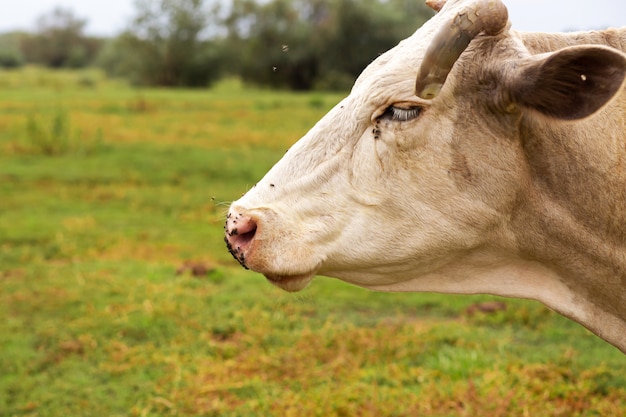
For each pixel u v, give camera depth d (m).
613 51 2.43
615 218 2.91
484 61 2.78
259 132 20.39
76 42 87.19
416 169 2.86
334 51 42.97
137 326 6.77
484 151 2.83
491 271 3.13
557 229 2.93
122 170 14.71
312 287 7.85
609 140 2.90
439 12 3.06
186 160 15.82
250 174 14.52
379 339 6.36
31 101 28.41
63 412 5.40
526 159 2.87
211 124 22.27
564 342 6.40
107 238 9.86
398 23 39.38
